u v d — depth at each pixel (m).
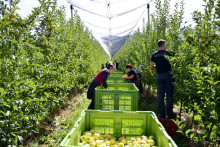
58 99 4.29
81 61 7.79
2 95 2.13
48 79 3.79
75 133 2.12
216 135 2.27
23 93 2.63
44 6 4.13
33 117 2.97
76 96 7.14
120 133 2.85
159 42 4.05
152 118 2.64
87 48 9.95
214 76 2.29
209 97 2.34
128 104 3.70
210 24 3.02
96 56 14.51
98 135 2.64
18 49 2.78
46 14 4.28
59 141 3.39
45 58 4.16
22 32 3.16
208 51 2.96
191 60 3.29
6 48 2.54
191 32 4.23
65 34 6.43
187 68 3.25
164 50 3.99
